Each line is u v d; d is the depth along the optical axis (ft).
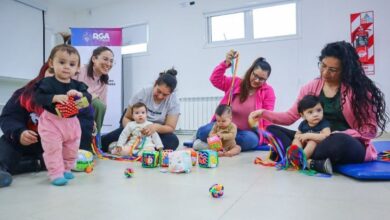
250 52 13.33
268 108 7.18
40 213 2.56
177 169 4.29
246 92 7.21
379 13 11.21
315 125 4.68
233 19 13.93
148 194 3.13
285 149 4.83
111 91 14.58
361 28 11.44
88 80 6.78
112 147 6.63
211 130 6.72
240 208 2.62
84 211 2.60
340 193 3.07
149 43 15.69
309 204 2.71
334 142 4.01
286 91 12.68
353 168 3.84
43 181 3.86
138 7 15.98
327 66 4.40
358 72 4.29
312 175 4.01
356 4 11.51
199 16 14.42
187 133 14.44
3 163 4.05
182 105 14.66
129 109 6.92
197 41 14.49
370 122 4.29
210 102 14.07
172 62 15.12
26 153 4.47
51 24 16.30
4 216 2.49
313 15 12.16
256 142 7.06
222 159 5.67
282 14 12.87
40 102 3.73
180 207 2.67
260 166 4.84
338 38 11.80
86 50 14.37
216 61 14.10
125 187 3.46
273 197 2.96
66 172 3.97
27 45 14.58
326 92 4.75
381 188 3.27
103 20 17.04
